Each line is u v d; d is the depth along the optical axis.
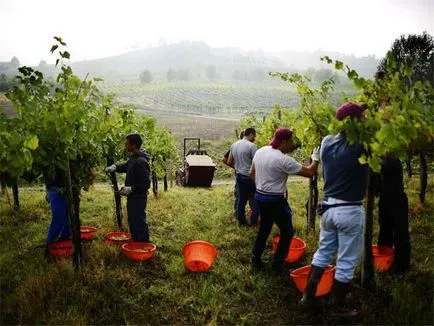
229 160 8.32
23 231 7.67
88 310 4.52
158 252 6.50
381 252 5.81
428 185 12.49
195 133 40.31
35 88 5.51
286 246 5.55
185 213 9.43
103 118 7.35
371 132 3.88
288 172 5.33
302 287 4.86
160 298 4.98
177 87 144.12
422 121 3.76
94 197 11.53
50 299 4.72
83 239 7.04
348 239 4.30
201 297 4.96
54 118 4.91
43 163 4.99
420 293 4.83
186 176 17.86
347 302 4.62
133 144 6.47
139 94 121.62
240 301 4.93
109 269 5.50
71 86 5.62
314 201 7.30
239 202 8.13
